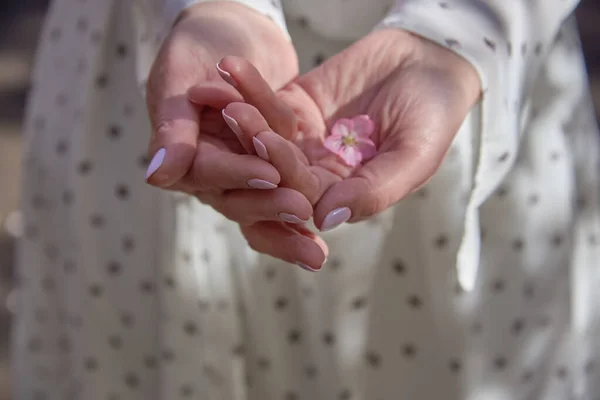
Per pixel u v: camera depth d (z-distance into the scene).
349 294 0.66
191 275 0.67
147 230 0.68
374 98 0.56
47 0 2.79
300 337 0.68
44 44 0.74
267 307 0.67
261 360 0.69
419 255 0.65
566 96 0.65
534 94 0.65
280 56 0.58
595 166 0.68
